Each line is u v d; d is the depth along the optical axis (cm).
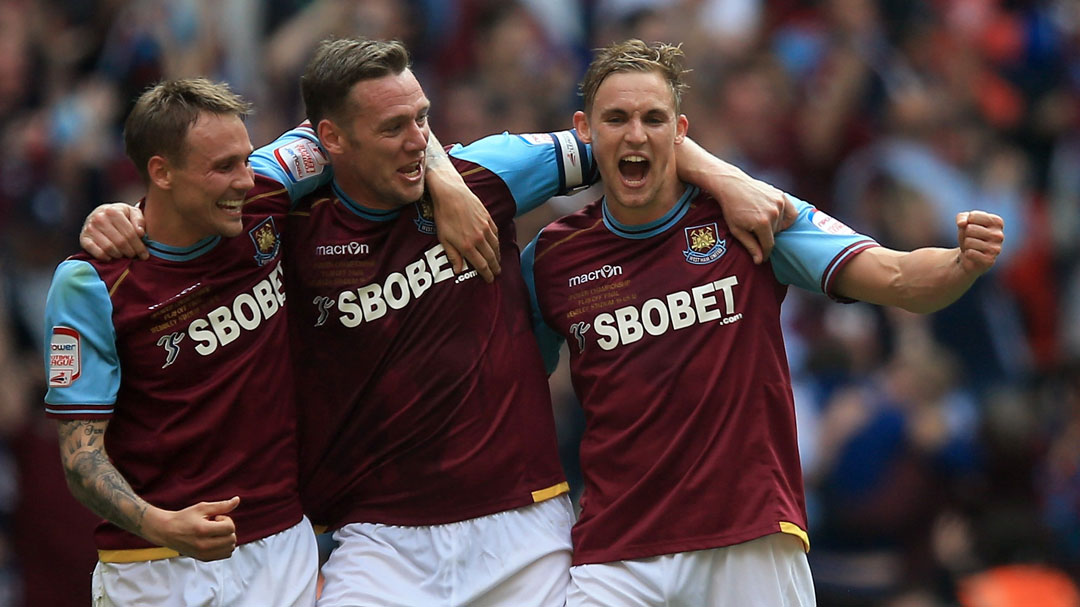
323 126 1931
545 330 2064
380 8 4119
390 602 1931
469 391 1955
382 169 1903
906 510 3117
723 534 1897
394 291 1956
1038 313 4150
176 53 4088
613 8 4331
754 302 1931
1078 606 2658
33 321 3641
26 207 3878
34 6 4388
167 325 1867
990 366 3672
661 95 1903
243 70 4038
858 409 3225
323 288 1962
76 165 3947
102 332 1842
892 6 4478
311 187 1972
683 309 1931
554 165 2022
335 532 2027
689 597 1912
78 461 1812
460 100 4028
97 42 4303
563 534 2005
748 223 1917
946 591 2936
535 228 3372
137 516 1759
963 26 4544
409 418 1956
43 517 3042
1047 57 4609
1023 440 2891
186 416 1878
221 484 1892
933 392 3297
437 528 1967
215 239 1883
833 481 3170
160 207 1862
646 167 1922
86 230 1870
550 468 2002
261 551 1914
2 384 3228
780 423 1928
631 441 1933
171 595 1900
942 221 3956
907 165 4000
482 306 1969
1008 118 4506
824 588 3062
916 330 3566
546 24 4262
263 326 1916
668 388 1919
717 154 4016
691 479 1906
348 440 1984
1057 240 4294
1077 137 4519
